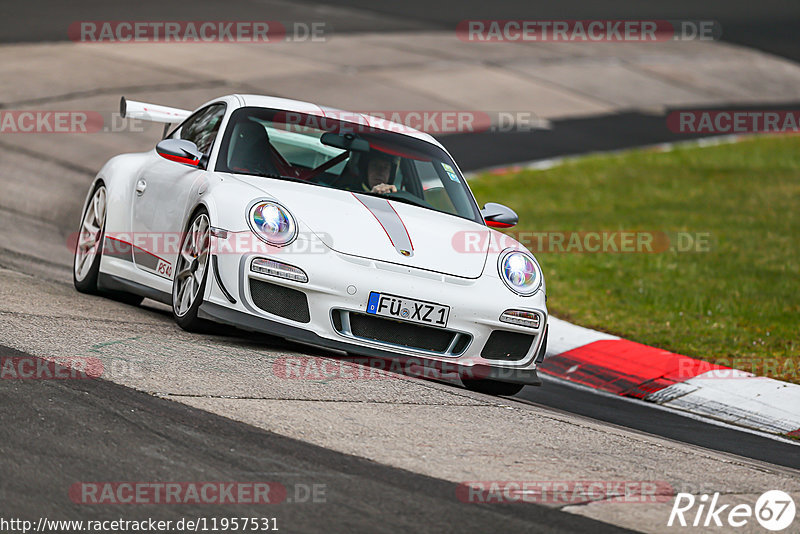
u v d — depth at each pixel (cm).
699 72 9188
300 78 7344
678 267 3997
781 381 2683
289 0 11019
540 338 2192
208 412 1569
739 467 1772
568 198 5312
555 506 1370
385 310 2028
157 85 6725
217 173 2269
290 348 2167
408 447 1548
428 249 2144
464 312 2080
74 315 2189
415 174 2462
